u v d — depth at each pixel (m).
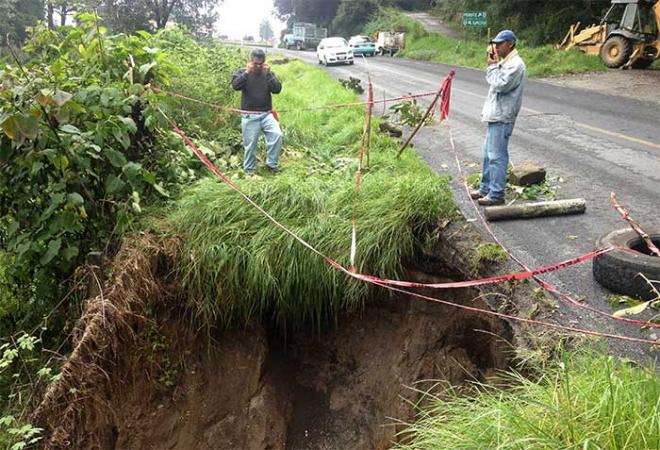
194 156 6.93
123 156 5.47
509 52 6.09
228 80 9.98
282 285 5.15
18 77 5.53
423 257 5.33
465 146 9.66
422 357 5.20
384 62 28.69
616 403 2.81
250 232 5.23
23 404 4.87
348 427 5.40
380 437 5.17
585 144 9.55
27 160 5.04
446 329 5.13
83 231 5.60
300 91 14.75
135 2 21.88
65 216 5.23
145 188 6.00
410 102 8.50
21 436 4.26
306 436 5.48
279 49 46.72
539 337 4.16
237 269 5.11
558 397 3.02
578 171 8.05
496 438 2.89
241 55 14.64
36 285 5.56
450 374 5.00
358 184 5.55
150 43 8.10
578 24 23.25
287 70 21.08
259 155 8.02
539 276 5.05
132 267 4.90
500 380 4.38
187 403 5.19
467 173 8.09
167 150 6.37
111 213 5.71
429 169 7.43
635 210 6.51
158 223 5.49
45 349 5.05
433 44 33.12
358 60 29.80
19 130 4.80
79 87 5.80
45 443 4.11
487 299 4.77
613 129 10.61
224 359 5.41
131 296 4.79
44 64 6.40
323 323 5.70
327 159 7.91
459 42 31.11
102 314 4.48
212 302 5.19
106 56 6.43
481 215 6.53
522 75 6.10
